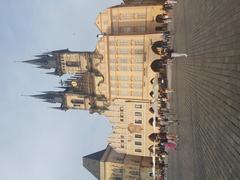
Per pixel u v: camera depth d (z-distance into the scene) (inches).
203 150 864.3
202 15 1015.0
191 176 1063.0
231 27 629.6
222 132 654.5
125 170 4261.8
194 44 1192.8
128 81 3858.3
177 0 2300.7
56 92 4788.4
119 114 4087.1
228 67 634.2
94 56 4126.5
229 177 569.9
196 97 1085.8
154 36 3489.2
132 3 4104.3
